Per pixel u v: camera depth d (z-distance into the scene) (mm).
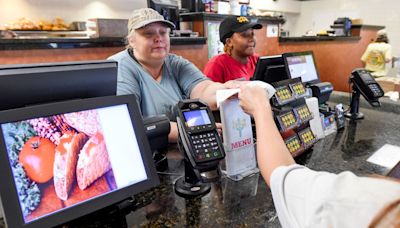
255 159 1068
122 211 846
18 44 2277
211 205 878
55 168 677
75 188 696
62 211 665
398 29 7211
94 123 752
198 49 3271
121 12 5598
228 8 3727
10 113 630
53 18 4836
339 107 1585
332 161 1182
